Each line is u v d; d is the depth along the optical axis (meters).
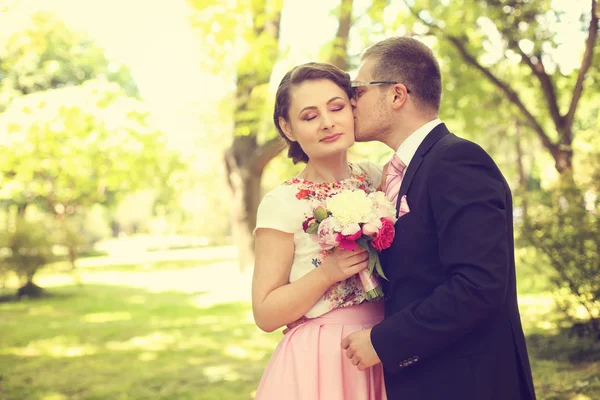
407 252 1.93
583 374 4.34
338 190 2.21
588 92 7.97
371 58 2.14
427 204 1.92
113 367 5.91
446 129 2.06
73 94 13.27
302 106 2.11
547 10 6.54
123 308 10.59
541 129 6.96
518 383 1.90
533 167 14.86
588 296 5.29
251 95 10.20
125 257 28.58
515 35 6.77
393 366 1.84
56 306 11.30
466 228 1.78
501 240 1.78
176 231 44.22
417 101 2.08
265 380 2.19
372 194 1.99
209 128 17.62
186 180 29.64
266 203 2.17
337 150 2.11
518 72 9.17
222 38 7.71
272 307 2.07
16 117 12.87
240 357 6.13
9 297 12.73
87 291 13.73
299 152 2.34
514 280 2.01
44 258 12.97
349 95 2.15
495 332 1.88
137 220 48.62
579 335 5.27
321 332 2.13
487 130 12.16
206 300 11.12
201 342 7.00
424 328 1.78
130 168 15.10
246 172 13.46
